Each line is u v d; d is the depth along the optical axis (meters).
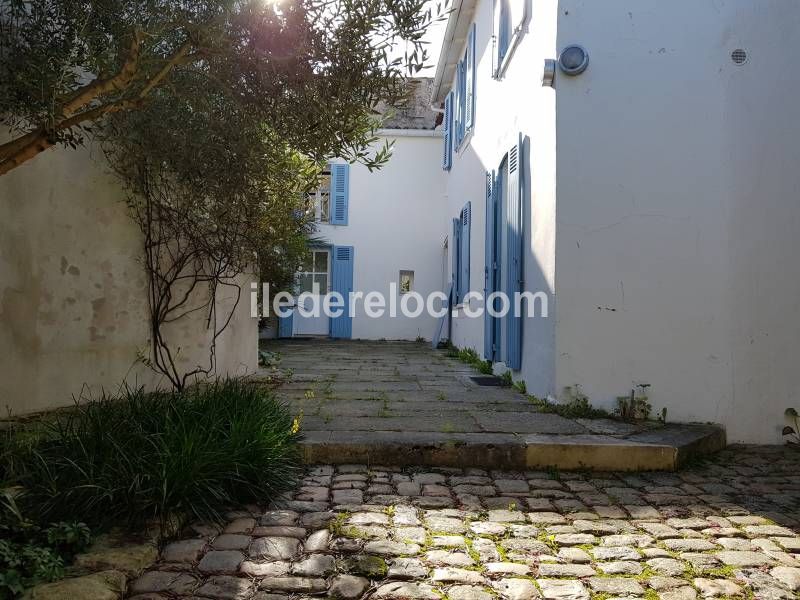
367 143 3.69
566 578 2.50
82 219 4.60
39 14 3.18
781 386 4.86
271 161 4.52
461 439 4.11
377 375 7.54
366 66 3.03
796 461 4.36
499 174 7.55
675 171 4.95
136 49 2.62
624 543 2.88
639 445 4.07
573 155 5.02
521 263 6.20
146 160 4.64
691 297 4.92
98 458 2.90
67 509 2.66
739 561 2.69
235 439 3.27
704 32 4.93
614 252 4.98
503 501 3.41
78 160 4.55
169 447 3.00
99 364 4.75
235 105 3.47
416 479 3.74
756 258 4.89
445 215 14.20
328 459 3.98
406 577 2.47
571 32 5.02
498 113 7.58
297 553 2.65
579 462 4.04
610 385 4.96
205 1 2.88
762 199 4.89
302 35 2.95
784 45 4.89
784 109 4.89
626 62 4.98
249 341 7.15
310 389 6.28
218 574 2.45
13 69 3.02
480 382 6.93
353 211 14.30
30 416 4.03
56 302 4.41
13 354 4.11
